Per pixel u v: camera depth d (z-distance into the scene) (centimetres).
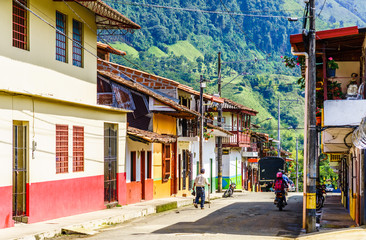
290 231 1667
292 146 13488
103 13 2005
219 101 4072
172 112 2884
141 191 2695
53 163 1720
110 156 2230
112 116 2225
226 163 5169
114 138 2275
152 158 2838
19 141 1558
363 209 1695
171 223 1858
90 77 2098
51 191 1700
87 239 1431
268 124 14962
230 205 2775
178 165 3388
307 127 1648
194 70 16662
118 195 2286
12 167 1501
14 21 1600
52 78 1789
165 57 17900
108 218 1809
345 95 1780
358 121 1627
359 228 1583
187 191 3578
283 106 16050
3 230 1409
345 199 2855
